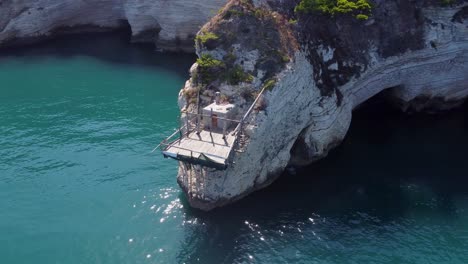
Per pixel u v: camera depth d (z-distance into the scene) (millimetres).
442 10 47969
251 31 40406
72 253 33156
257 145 36719
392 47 47344
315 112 41688
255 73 38562
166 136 47281
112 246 33625
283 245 33438
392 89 52031
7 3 72312
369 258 32312
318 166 42438
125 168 42219
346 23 45938
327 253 32781
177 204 37406
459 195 38750
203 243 33625
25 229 35438
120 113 52250
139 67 65688
